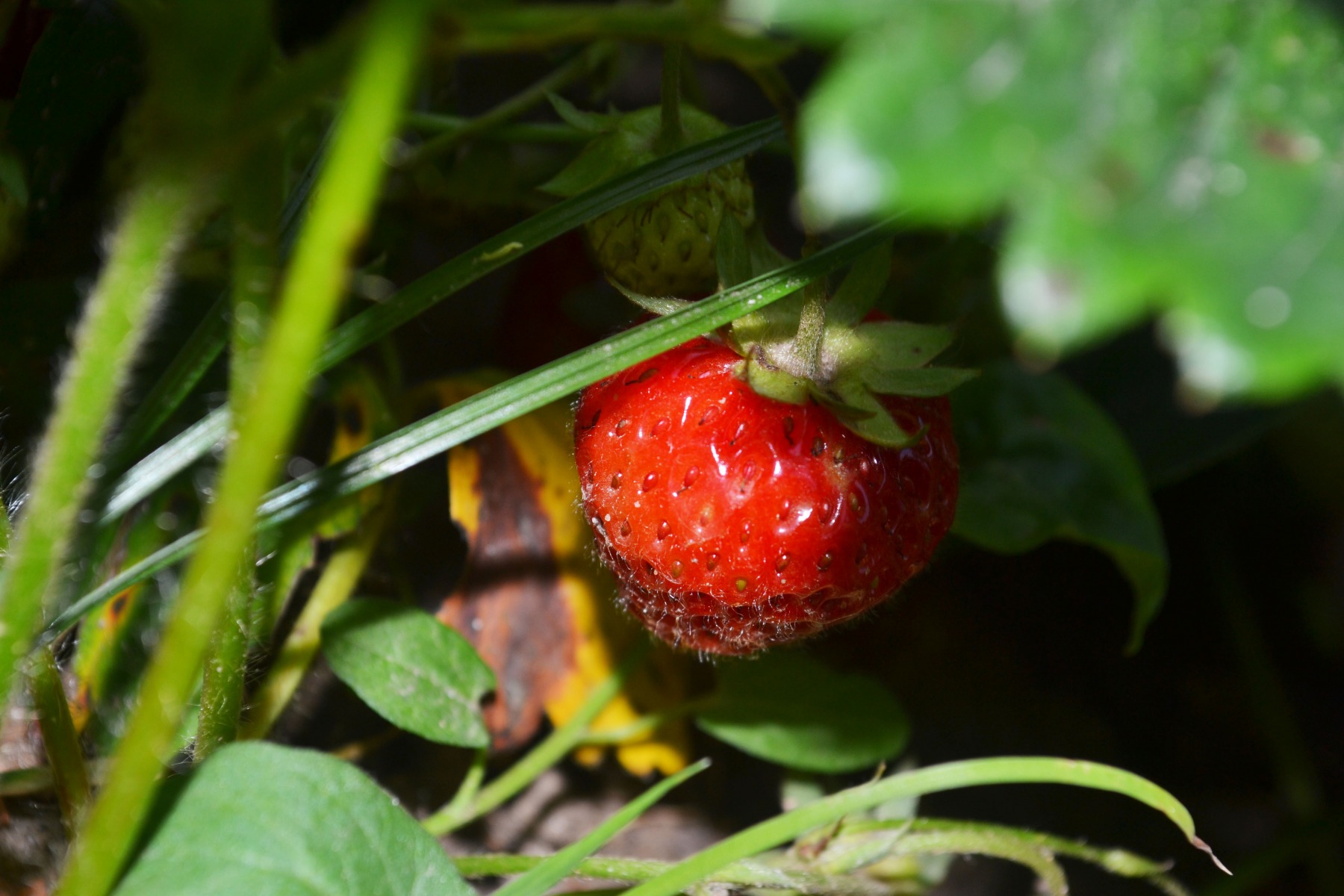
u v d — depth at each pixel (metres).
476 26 0.17
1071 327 0.13
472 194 0.27
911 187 0.13
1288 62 0.15
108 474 0.22
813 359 0.22
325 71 0.17
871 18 0.14
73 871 0.18
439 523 0.27
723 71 0.36
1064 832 0.28
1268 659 0.29
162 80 0.17
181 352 0.22
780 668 0.25
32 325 0.25
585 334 0.28
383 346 0.26
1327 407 0.31
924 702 0.29
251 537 0.20
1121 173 0.14
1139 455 0.27
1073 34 0.14
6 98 0.23
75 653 0.23
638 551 0.22
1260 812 0.29
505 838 0.26
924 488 0.22
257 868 0.19
